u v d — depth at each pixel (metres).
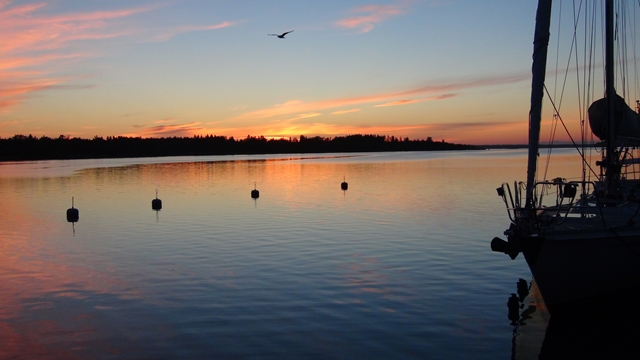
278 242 22.73
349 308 13.95
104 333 12.52
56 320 13.49
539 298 14.70
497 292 15.26
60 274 18.12
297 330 12.47
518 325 12.80
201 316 13.52
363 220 28.61
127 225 28.61
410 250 20.61
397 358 10.97
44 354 11.40
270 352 11.29
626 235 13.41
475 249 20.59
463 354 11.19
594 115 15.73
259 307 14.12
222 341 11.91
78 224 29.39
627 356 11.15
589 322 13.16
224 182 57.53
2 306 14.69
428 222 27.47
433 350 11.37
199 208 35.31
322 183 54.84
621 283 13.95
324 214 31.30
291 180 59.50
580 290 13.53
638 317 13.56
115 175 71.12
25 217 32.56
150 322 13.18
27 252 21.98
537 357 11.05
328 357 11.03
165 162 120.19
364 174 68.50
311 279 16.69
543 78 13.35
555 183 14.38
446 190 45.16
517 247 14.05
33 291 16.09
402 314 13.49
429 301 14.48
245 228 26.66
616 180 15.94
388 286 15.84
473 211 31.52
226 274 17.50
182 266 18.77
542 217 13.73
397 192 44.12
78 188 51.97
